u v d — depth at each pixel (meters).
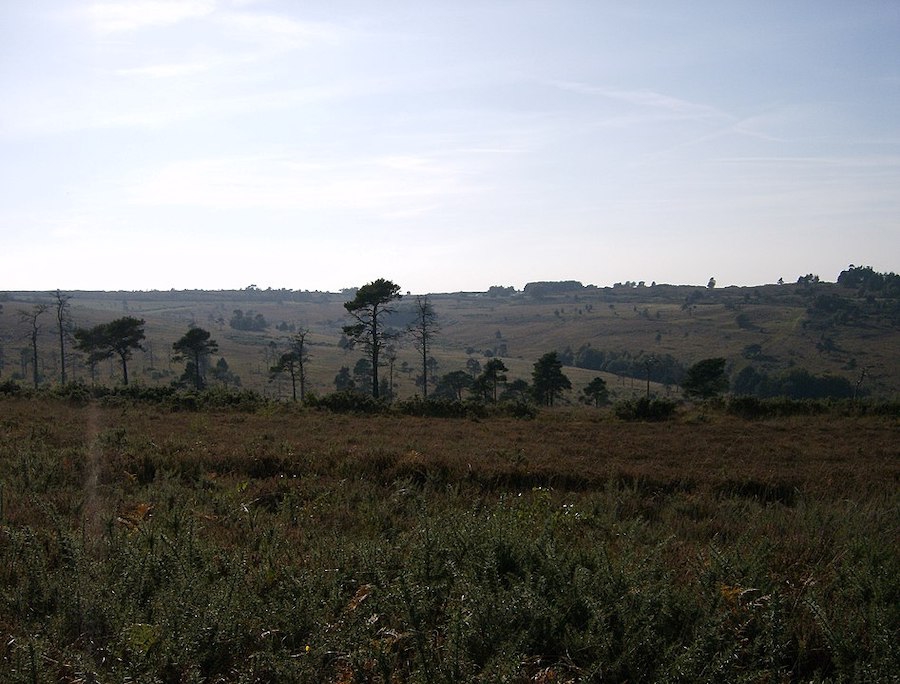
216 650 4.18
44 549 5.97
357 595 4.96
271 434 19.38
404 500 9.59
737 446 18.88
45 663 4.01
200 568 5.48
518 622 4.39
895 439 20.95
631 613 4.43
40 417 21.28
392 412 30.47
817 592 5.00
